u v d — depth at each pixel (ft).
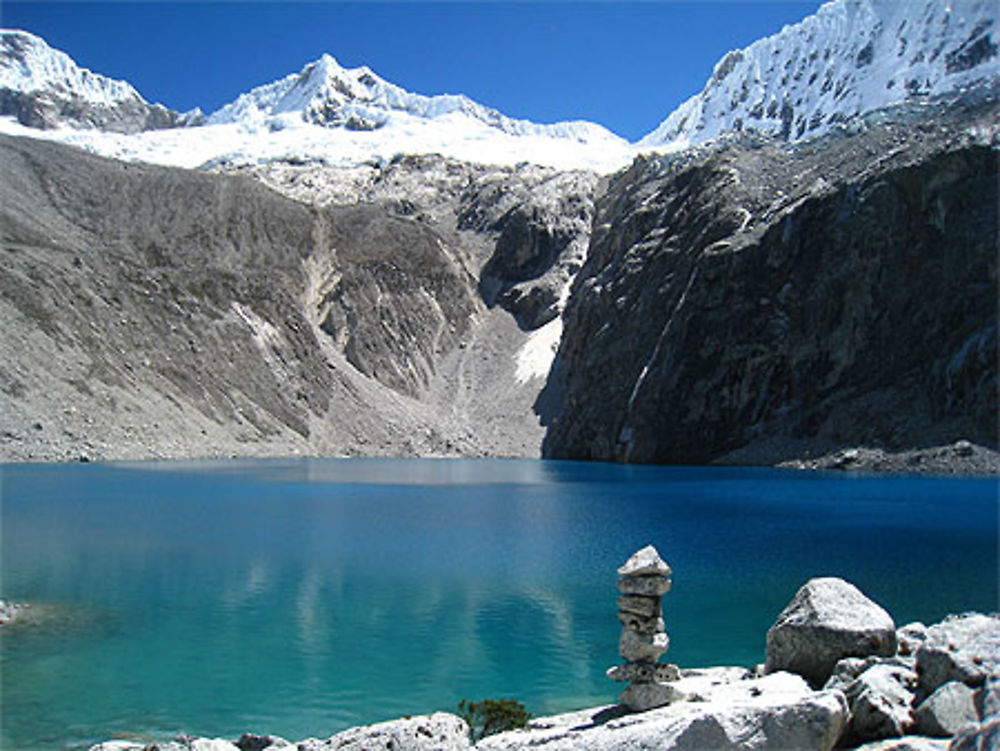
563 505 139.95
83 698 49.34
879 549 97.55
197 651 58.34
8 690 50.42
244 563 88.17
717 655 57.98
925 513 129.39
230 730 44.98
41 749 42.01
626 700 36.55
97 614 67.36
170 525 112.37
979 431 208.23
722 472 218.59
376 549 96.84
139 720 46.09
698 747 28.32
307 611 69.00
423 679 53.16
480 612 69.00
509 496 154.71
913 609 67.77
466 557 92.48
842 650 40.50
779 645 42.29
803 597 43.52
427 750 34.50
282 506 134.62
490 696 50.26
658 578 37.11
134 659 56.44
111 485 159.63
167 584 77.92
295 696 50.08
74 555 91.04
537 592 75.97
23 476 172.24
